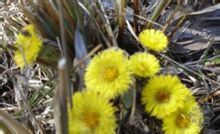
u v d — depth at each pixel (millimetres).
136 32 339
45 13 286
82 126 235
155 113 253
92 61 245
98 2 323
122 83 236
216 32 351
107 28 311
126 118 271
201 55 350
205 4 369
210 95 311
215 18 352
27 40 265
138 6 332
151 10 363
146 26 333
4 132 281
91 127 235
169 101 253
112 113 235
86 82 242
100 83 238
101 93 237
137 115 271
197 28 353
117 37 329
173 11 339
